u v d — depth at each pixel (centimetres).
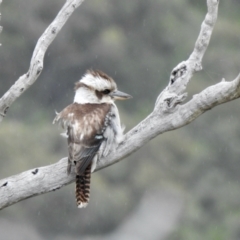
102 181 1939
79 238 1792
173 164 2062
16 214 1792
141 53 2528
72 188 1808
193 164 2073
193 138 2130
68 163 689
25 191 686
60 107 2370
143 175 1992
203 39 697
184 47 2539
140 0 2592
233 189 2036
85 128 722
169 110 680
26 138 2062
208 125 2134
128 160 2028
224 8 2467
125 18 2614
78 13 2512
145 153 2055
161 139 2078
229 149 2109
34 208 1795
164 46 2539
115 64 2472
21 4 2491
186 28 2575
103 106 755
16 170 1984
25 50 2452
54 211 1800
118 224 1775
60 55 2439
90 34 2506
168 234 1592
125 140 705
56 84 2402
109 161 714
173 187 1912
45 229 1795
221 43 2269
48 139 2073
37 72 680
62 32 2472
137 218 1641
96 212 1805
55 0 2489
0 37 2430
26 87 684
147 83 2445
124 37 2544
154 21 2586
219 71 2197
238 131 2127
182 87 696
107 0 2594
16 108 2272
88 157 709
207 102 667
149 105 2369
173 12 2606
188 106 676
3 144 2027
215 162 2092
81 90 784
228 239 1902
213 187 2036
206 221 1906
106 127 729
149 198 1792
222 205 2011
